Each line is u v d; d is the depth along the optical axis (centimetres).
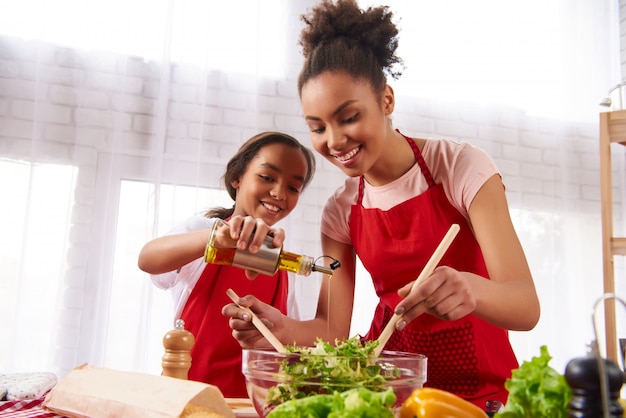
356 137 113
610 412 48
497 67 340
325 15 120
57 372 260
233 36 304
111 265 272
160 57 293
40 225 268
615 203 345
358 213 139
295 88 309
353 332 284
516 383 56
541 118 344
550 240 334
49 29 283
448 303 92
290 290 182
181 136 289
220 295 155
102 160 279
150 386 77
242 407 95
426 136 325
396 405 71
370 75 116
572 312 329
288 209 160
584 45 355
